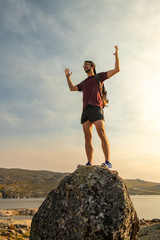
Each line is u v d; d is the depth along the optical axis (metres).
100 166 5.20
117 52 6.16
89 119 6.11
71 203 4.80
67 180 5.14
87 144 6.33
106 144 5.84
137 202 160.50
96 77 6.26
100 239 4.21
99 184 4.78
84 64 6.62
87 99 6.18
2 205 126.31
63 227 4.63
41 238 4.87
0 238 15.92
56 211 4.92
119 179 4.85
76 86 6.83
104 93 6.43
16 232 19.00
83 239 4.28
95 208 4.48
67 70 7.26
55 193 5.18
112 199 4.55
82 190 4.78
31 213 56.12
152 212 70.69
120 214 4.37
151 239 8.06
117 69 6.04
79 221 4.47
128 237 4.66
